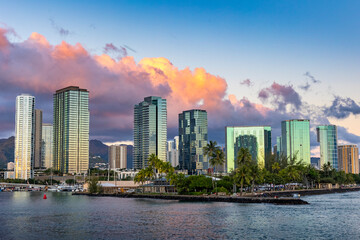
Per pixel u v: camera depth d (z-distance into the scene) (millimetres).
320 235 103375
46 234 109375
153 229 114562
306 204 187750
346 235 103312
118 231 112125
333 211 156250
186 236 103125
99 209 179000
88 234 108125
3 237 106000
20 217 150250
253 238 99812
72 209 182000
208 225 120250
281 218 134625
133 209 174375
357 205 185500
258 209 163125
